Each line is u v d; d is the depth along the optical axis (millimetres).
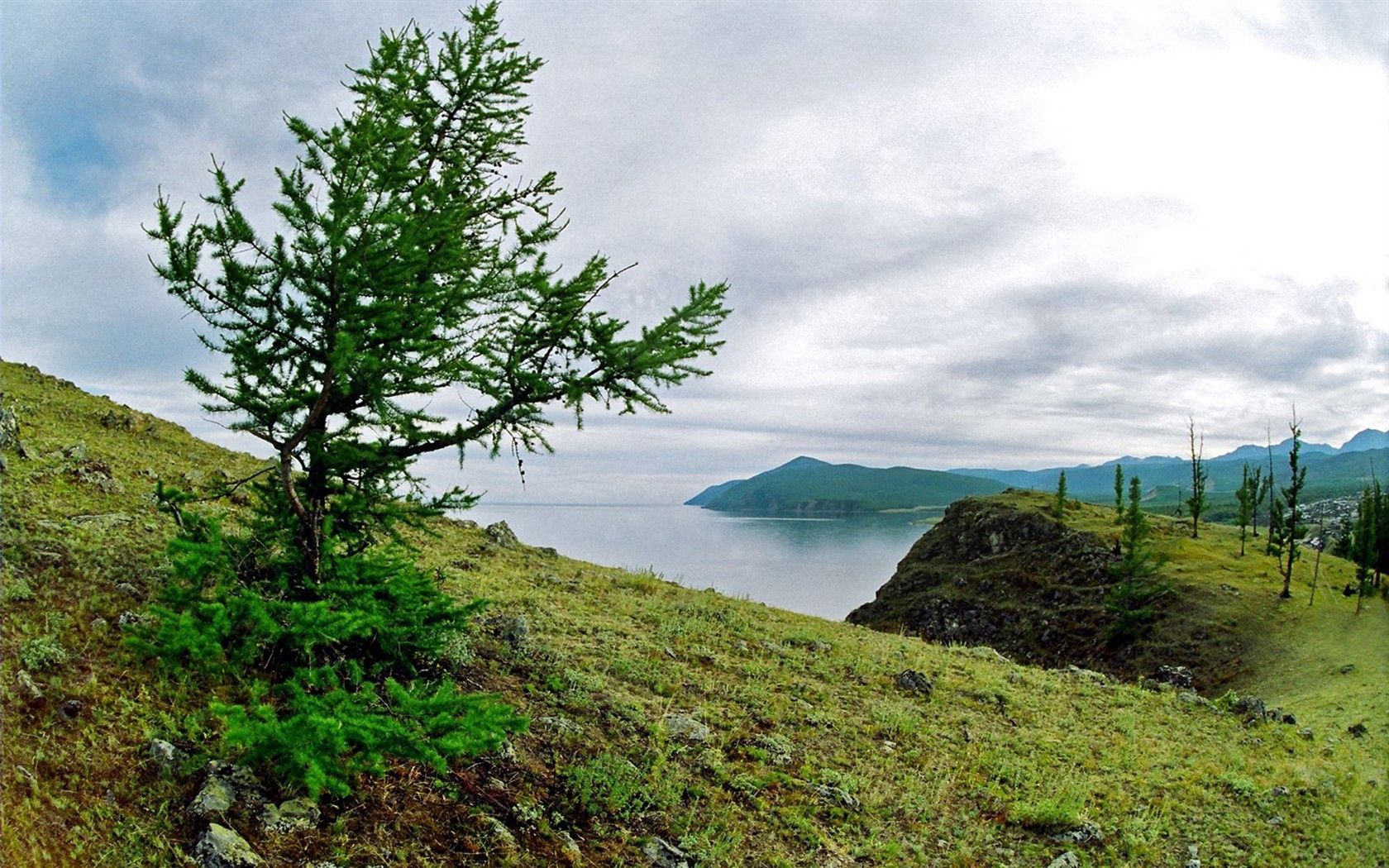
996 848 9492
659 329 8078
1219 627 70125
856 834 9094
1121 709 16531
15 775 5820
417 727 7117
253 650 7625
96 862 5465
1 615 7516
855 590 151250
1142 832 10305
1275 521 90500
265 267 7289
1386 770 14562
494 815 7418
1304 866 10164
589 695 10609
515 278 8211
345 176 7137
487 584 15523
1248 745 15430
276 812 6320
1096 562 89750
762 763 10188
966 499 117875
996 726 13766
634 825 8133
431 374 7734
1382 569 85188
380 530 8789
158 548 10023
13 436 12492
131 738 6641
